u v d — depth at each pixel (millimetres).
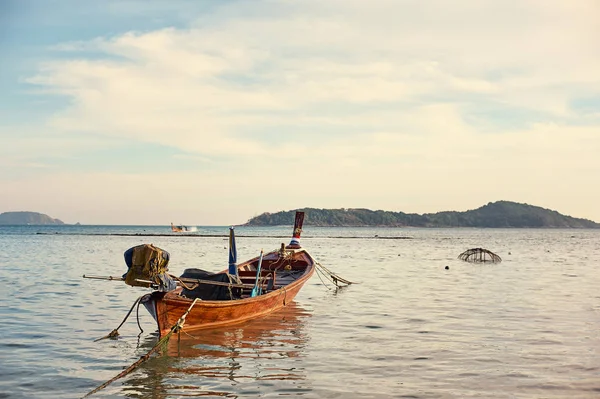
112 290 25531
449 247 84812
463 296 25156
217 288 18344
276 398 10773
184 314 14930
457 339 15891
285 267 26328
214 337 15969
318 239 124500
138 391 11188
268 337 16031
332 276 28484
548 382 11852
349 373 12453
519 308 21531
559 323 18359
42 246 73812
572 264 47375
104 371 12547
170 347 14648
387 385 11602
